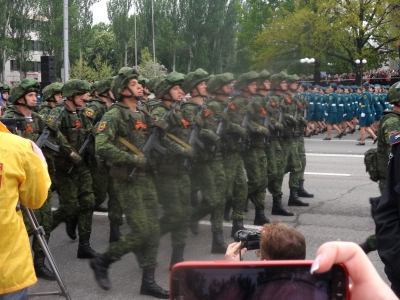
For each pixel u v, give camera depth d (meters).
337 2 28.47
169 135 5.62
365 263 1.13
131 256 6.36
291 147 8.72
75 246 6.82
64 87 6.59
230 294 1.33
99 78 51.72
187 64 65.50
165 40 64.19
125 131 4.99
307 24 29.38
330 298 1.24
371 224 7.54
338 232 7.14
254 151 7.30
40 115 6.34
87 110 6.63
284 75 8.64
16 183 2.82
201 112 6.16
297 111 8.98
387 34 30.47
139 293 5.19
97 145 4.90
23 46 56.06
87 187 6.32
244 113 7.12
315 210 8.43
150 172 5.15
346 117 19.55
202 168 6.23
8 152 2.80
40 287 5.37
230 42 65.31
